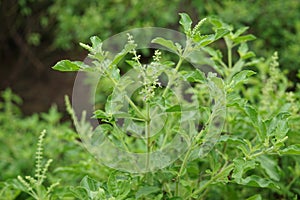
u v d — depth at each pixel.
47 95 4.20
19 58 4.55
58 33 4.09
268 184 1.07
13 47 4.63
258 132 1.05
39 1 4.37
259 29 2.77
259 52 2.61
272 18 2.74
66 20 3.33
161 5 2.96
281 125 1.04
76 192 1.05
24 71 4.52
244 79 1.09
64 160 1.82
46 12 4.39
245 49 1.28
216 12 2.83
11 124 2.16
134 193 1.14
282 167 1.37
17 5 4.40
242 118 1.21
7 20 4.48
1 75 4.51
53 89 4.26
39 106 4.06
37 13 4.43
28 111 3.99
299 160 1.28
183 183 1.09
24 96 4.21
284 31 2.60
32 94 4.23
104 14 3.18
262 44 2.68
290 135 1.22
